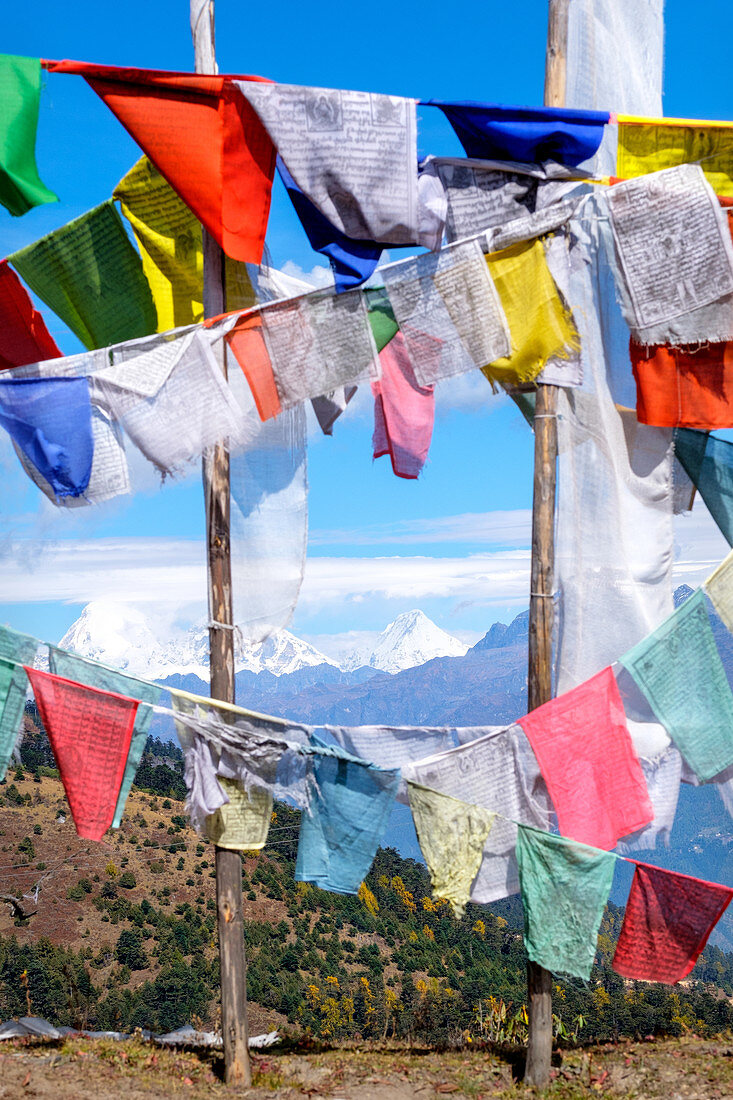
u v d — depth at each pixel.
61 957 80.75
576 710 8.86
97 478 8.41
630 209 8.92
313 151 8.24
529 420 11.07
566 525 9.66
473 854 8.67
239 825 9.16
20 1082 8.16
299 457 10.02
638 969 8.84
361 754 8.95
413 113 8.39
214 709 8.72
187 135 8.29
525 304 9.02
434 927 114.75
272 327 8.76
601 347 9.68
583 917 8.71
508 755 8.98
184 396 8.50
